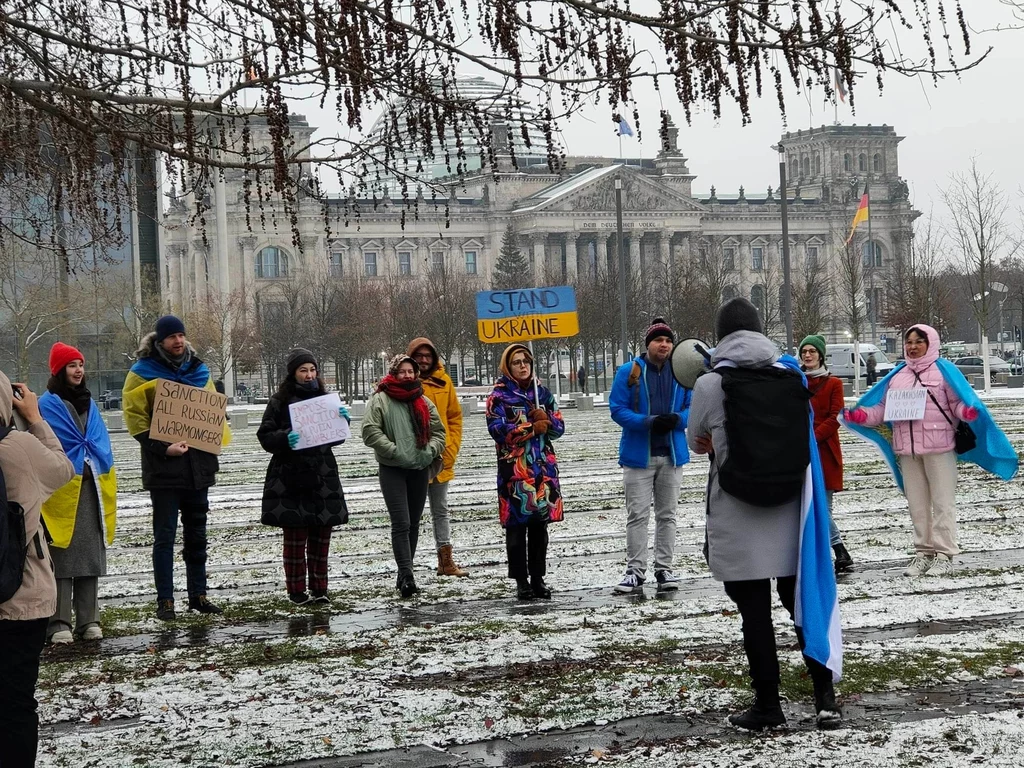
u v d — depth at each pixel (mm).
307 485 13109
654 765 7477
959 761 7297
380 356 111875
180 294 130375
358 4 7652
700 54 7547
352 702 9203
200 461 12898
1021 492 20812
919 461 13852
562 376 130125
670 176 191625
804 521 8070
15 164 9445
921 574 13648
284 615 12805
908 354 13977
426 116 8125
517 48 7625
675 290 117000
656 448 13320
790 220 188250
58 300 65750
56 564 11789
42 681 10273
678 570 14578
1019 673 9320
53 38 8477
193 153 8289
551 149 8117
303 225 138625
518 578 13156
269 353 111500
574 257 175750
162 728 8742
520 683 9555
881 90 7582
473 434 46250
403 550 13711
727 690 9094
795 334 114938
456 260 174250
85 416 12016
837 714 8258
